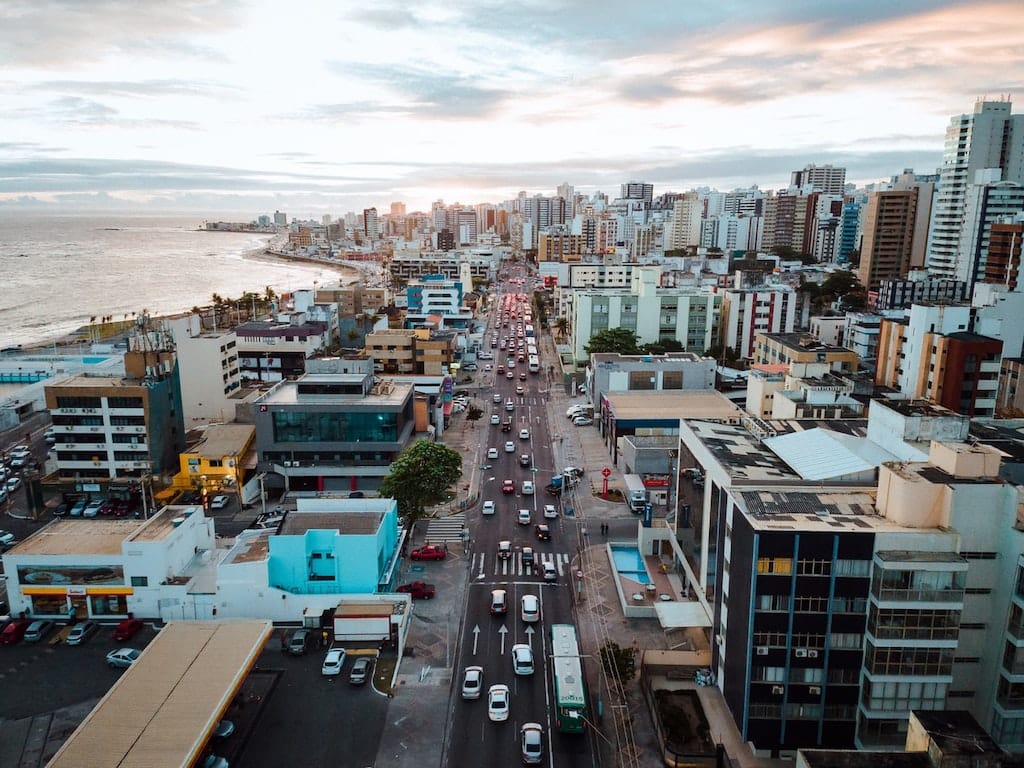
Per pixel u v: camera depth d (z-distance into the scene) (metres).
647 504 92.69
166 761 48.91
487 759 56.72
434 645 71.75
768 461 70.12
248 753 56.84
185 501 107.25
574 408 154.25
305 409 107.94
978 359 115.19
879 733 54.31
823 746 55.94
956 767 38.94
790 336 147.75
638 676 68.19
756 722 56.00
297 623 75.88
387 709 62.44
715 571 66.50
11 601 75.75
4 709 61.81
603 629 74.88
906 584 52.19
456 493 109.81
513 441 135.88
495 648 71.31
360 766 55.75
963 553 53.75
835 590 54.00
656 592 80.81
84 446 107.44
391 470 94.75
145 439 107.25
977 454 55.91
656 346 173.00
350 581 77.00
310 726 60.09
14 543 93.81
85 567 75.62
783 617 54.53
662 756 57.16
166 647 62.56
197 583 78.00
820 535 53.28
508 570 86.81
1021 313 140.25
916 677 53.28
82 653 70.50
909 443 66.94
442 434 138.88
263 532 84.00
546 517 101.62
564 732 59.22
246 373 172.38
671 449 105.19
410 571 86.31
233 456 108.25
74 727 59.53
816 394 94.19
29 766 55.09
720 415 123.19
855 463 65.75
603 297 183.88
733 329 185.75
